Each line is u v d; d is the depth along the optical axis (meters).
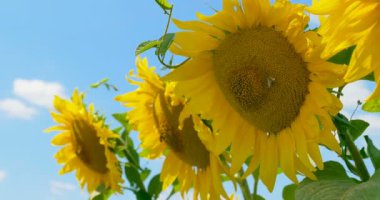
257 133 1.02
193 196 1.21
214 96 1.01
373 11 0.76
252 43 0.96
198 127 1.04
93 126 1.43
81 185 1.50
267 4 0.94
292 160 0.97
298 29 0.92
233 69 0.98
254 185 1.13
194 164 1.19
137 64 1.23
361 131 1.03
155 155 1.27
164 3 0.89
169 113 1.20
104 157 1.43
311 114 0.94
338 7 0.76
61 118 1.47
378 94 0.77
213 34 0.96
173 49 0.95
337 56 0.90
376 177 0.83
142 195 1.38
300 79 0.95
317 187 0.85
